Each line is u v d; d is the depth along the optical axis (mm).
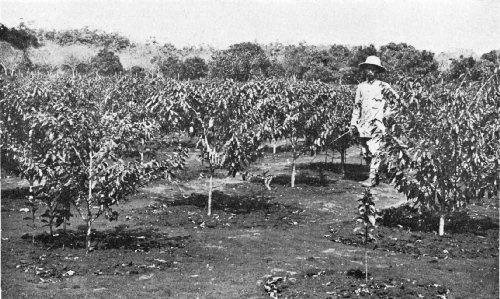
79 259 8992
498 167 11516
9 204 13406
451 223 12445
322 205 14578
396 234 11344
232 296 7211
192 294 7266
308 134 17859
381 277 8102
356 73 35781
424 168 11195
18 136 13742
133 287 7539
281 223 12430
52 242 10117
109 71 50406
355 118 16688
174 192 16359
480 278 8156
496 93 11766
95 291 7312
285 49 55656
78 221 12406
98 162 9539
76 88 20734
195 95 13297
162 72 48969
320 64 43719
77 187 9609
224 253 9648
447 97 11766
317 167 21641
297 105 17141
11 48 50344
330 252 9852
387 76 27906
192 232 11461
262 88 17422
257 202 14914
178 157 10688
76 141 9555
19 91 14516
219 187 17344
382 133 12141
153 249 9875
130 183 9773
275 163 22719
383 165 11969
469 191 11531
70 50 63562
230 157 13055
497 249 10148
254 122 14031
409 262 9172
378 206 14383
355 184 17906
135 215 13117
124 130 9797
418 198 11516
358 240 10758
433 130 11508
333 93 19578
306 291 7355
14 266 8328
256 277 8156
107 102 22203
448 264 9055
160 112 13102
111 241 10391
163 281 7875
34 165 9617
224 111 13438
